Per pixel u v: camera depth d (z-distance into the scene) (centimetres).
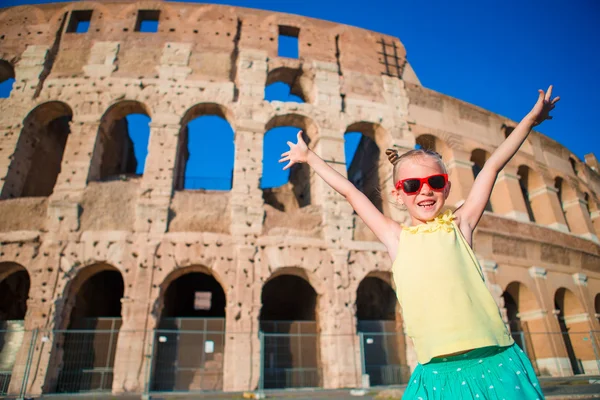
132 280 2319
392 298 2916
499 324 303
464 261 330
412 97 3422
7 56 2970
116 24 3128
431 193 362
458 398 284
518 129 381
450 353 290
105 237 2402
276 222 2606
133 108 2931
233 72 3067
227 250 2466
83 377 2220
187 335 2327
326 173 425
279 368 2388
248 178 2678
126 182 2602
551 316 3034
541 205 3769
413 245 345
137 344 2181
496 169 378
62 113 2938
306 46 3334
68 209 2439
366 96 3272
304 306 3072
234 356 2223
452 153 3356
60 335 2242
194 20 3195
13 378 2081
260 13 3347
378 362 2575
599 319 3406
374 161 3416
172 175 2622
